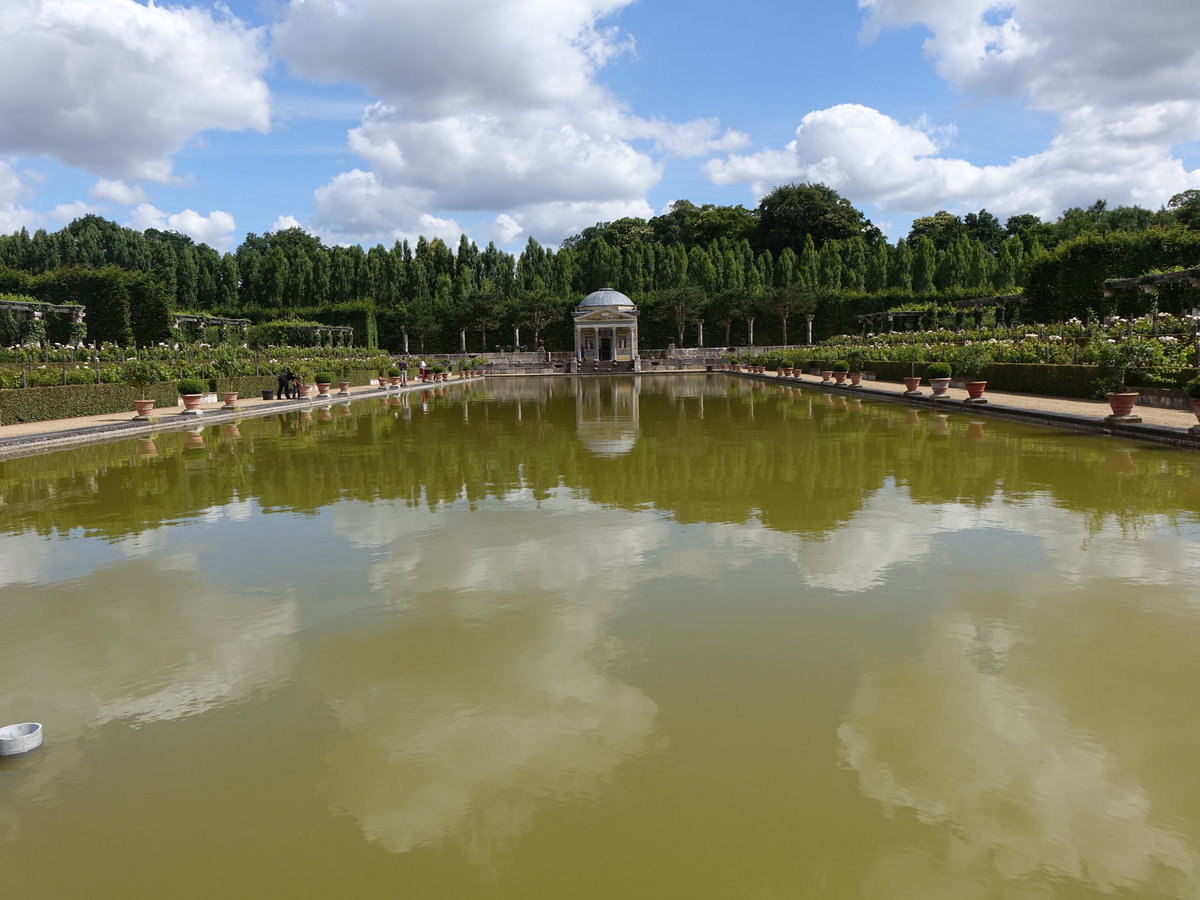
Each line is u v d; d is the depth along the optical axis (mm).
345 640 4602
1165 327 23516
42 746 3477
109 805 3012
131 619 5082
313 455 13055
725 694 3773
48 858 2707
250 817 2908
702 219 84875
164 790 3105
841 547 6379
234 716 3695
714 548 6418
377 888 2500
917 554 6141
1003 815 2809
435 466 11477
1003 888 2426
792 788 2992
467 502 8641
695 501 8383
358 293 70188
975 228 85188
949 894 2404
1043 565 5789
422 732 3486
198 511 8531
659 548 6449
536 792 3014
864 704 3652
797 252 82000
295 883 2539
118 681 4125
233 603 5336
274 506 8711
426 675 4082
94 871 2633
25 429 17469
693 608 4984
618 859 2609
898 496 8469
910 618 4742
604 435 15289
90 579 6008
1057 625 4598
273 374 31891
